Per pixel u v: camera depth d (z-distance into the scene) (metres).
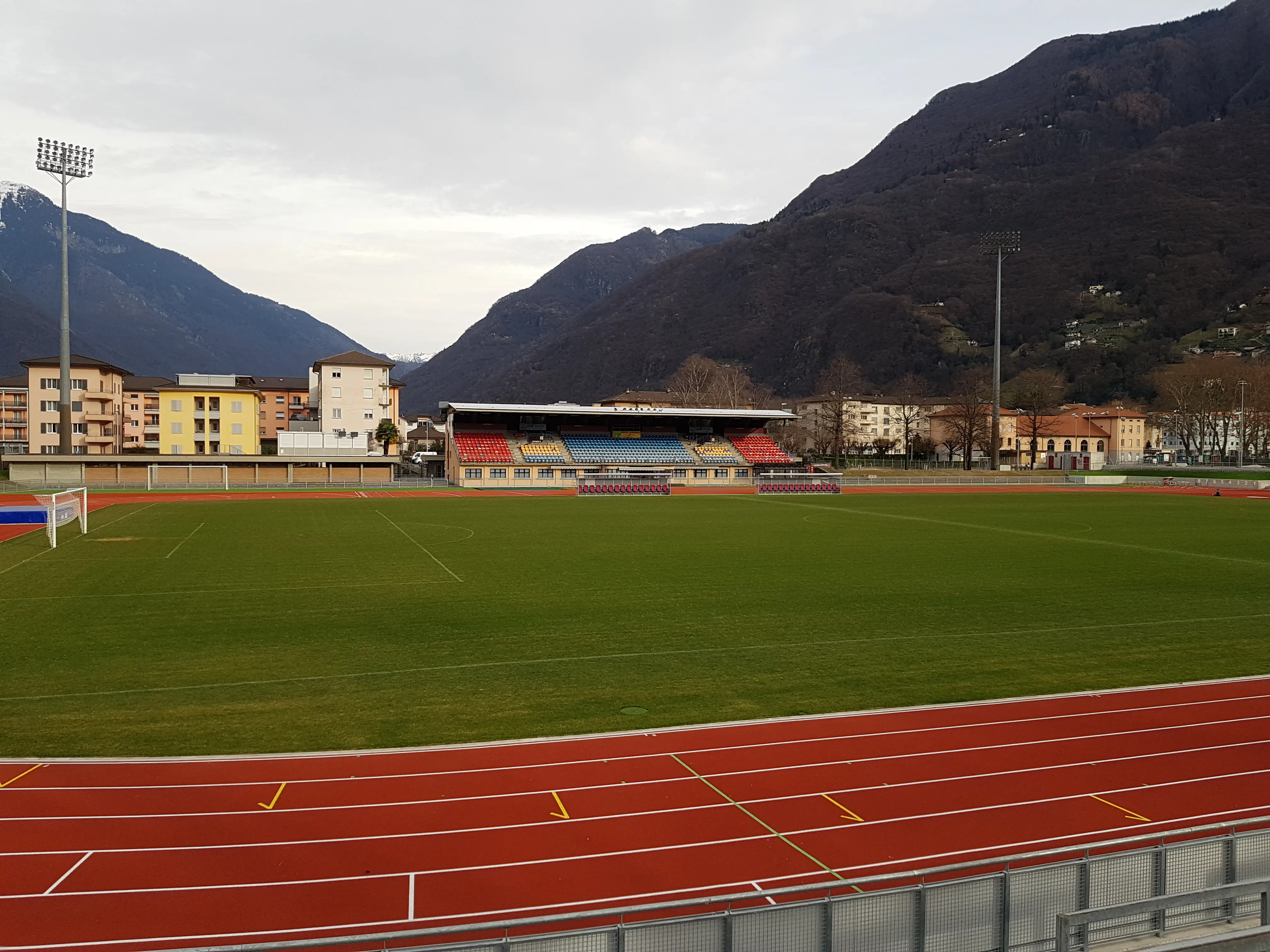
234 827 14.58
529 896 12.57
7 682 22.67
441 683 22.98
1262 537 55.34
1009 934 10.99
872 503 83.00
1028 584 38.00
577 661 25.22
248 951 9.13
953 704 21.50
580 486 92.38
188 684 22.67
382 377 130.25
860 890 12.87
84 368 115.50
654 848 14.02
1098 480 114.69
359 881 12.91
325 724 19.75
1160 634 29.05
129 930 11.55
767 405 178.50
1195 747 18.69
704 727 19.67
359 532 55.31
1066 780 16.88
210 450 114.56
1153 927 11.65
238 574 38.81
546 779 16.75
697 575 39.44
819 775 17.03
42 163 88.50
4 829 14.36
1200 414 148.00
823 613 31.86
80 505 71.38
